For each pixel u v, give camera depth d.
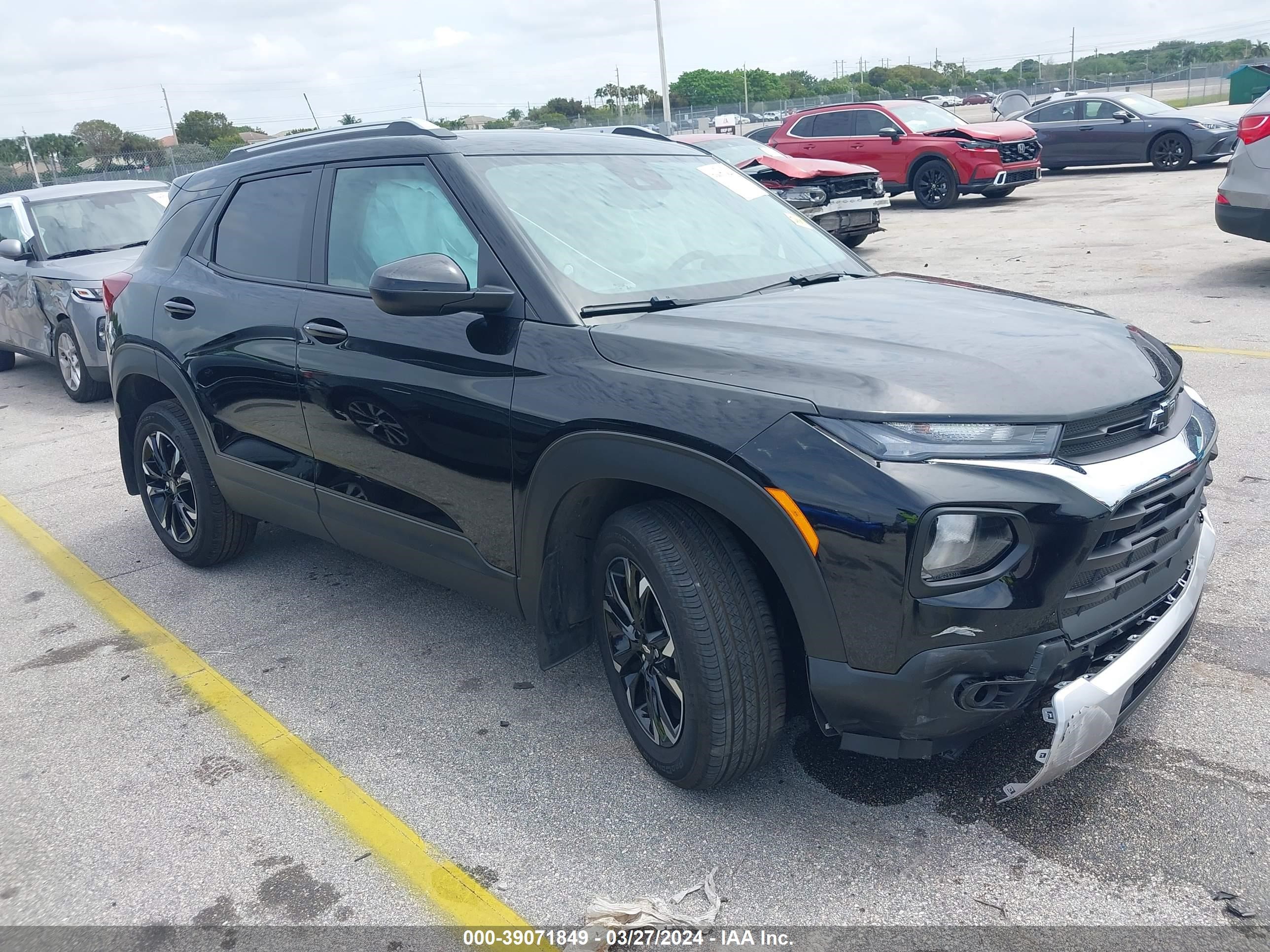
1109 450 2.28
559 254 2.93
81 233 8.80
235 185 4.01
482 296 2.78
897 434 2.16
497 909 2.36
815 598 2.23
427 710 3.26
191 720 3.29
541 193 3.14
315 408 3.42
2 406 8.66
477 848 2.57
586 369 2.63
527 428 2.71
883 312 2.78
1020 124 16.69
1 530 5.39
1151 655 2.34
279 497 3.80
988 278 9.68
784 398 2.29
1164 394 2.45
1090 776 2.65
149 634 3.97
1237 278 8.77
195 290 3.98
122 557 4.87
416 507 3.20
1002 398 2.22
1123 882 2.28
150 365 4.22
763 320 2.70
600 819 2.65
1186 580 2.60
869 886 2.33
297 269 3.58
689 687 2.47
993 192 16.55
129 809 2.83
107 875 2.56
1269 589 3.53
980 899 2.27
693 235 3.29
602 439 2.52
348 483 3.43
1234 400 5.54
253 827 2.71
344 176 3.47
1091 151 19.27
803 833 2.53
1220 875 2.28
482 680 3.44
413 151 3.25
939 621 2.13
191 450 4.21
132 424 4.70
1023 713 2.28
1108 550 2.21
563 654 2.94
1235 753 2.69
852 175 12.12
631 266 3.02
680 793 2.73
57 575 4.69
